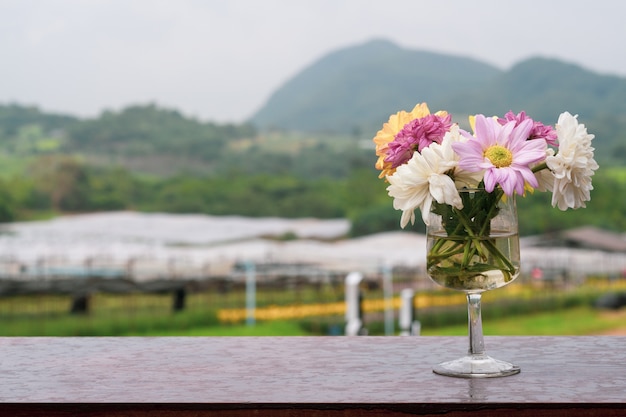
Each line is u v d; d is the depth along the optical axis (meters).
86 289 14.48
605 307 18.83
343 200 53.84
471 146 1.35
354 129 71.69
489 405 1.20
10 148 69.69
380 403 1.20
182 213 57.28
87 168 60.25
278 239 30.23
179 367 1.45
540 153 1.34
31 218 57.03
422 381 1.33
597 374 1.36
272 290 18.42
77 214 57.88
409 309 6.57
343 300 17.42
